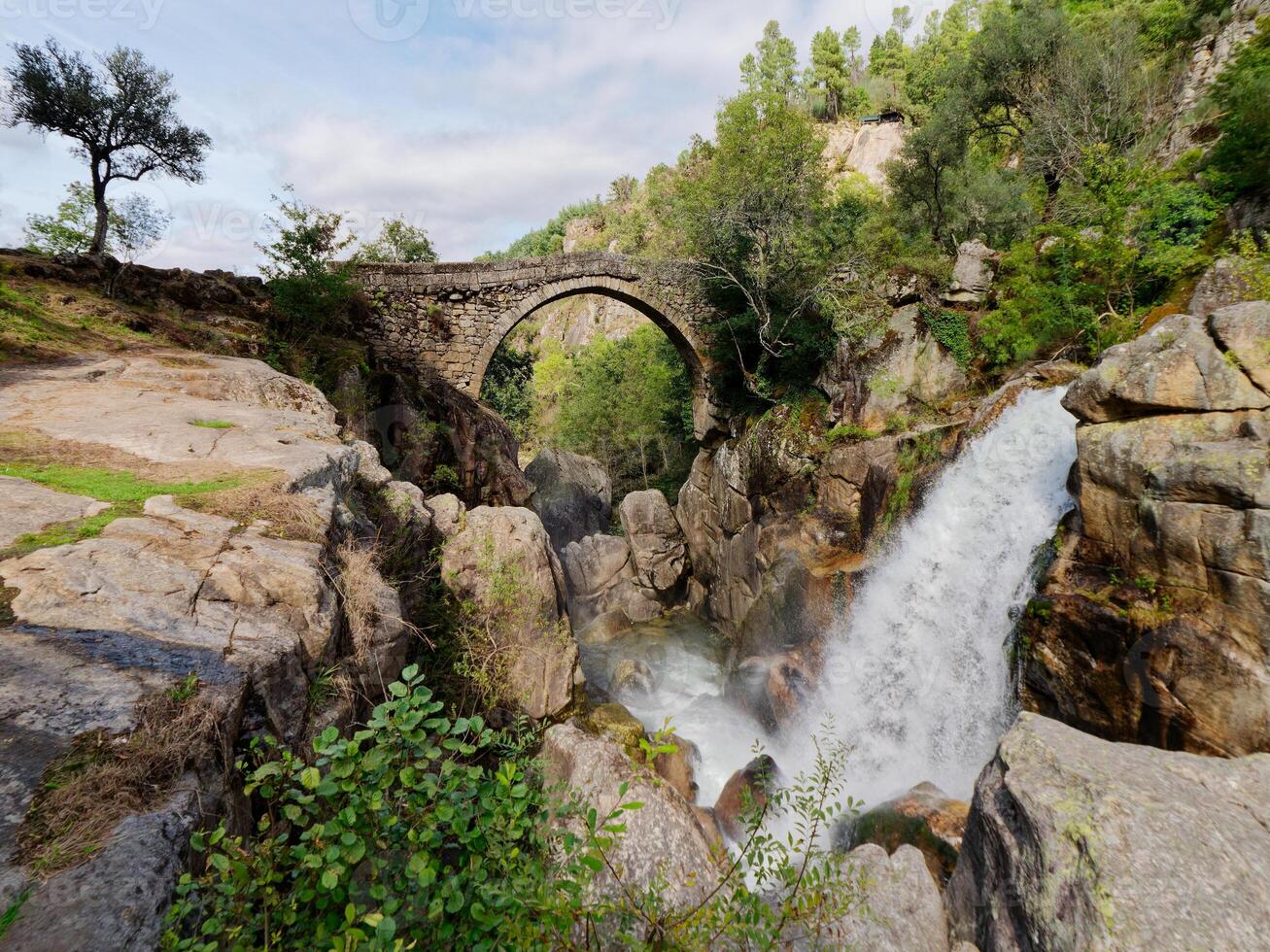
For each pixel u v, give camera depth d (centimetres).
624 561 2308
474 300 2052
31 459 621
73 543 457
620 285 2262
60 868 230
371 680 557
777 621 1617
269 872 229
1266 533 627
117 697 322
